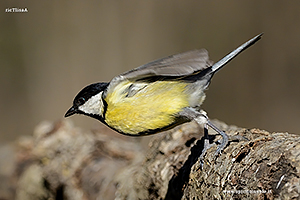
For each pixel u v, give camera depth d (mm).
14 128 18969
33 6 19406
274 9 17375
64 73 19547
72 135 9891
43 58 19469
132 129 6309
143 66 5668
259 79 17250
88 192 8766
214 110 17625
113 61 19609
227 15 18297
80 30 19672
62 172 9344
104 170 8898
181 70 5324
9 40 19188
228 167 5180
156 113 6109
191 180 5902
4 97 19109
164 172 7148
